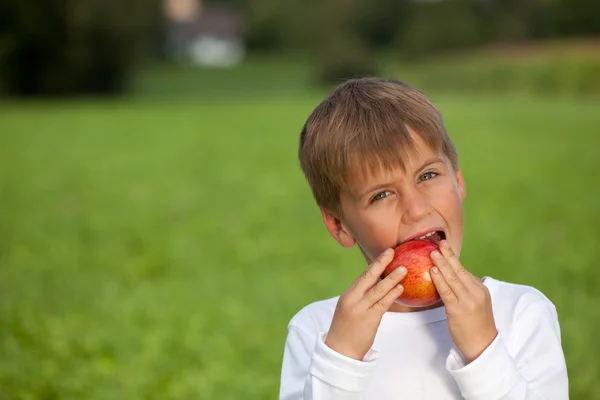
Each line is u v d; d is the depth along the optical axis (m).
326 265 9.55
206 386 5.53
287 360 2.87
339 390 2.44
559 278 8.16
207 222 12.51
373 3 82.12
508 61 50.91
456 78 50.62
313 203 13.74
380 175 2.53
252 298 8.06
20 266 9.89
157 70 84.44
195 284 8.80
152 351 6.39
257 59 100.44
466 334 2.38
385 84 2.79
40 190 16.12
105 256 10.41
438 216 2.54
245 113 32.53
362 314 2.45
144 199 14.86
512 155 18.67
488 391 2.33
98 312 7.68
